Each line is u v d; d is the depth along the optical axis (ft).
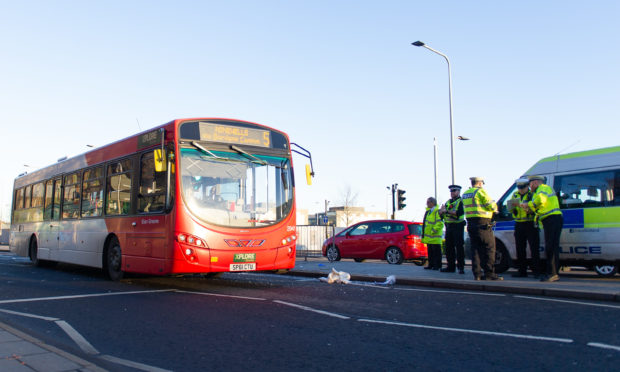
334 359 14.98
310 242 70.23
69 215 44.01
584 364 14.17
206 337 17.80
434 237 42.88
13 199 59.88
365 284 34.35
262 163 33.12
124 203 35.42
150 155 32.96
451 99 76.18
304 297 27.40
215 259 29.84
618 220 32.30
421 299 26.43
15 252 56.85
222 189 31.12
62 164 46.85
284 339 17.47
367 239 59.88
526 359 14.78
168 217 30.01
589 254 33.47
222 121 32.40
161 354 15.65
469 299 26.27
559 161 36.06
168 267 29.50
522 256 34.53
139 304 24.94
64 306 24.32
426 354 15.43
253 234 31.27
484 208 32.58
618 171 32.83
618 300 24.90
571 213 34.53
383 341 17.10
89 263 39.60
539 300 25.63
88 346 16.53
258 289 31.19
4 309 23.30
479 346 16.33
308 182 35.06
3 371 12.44
